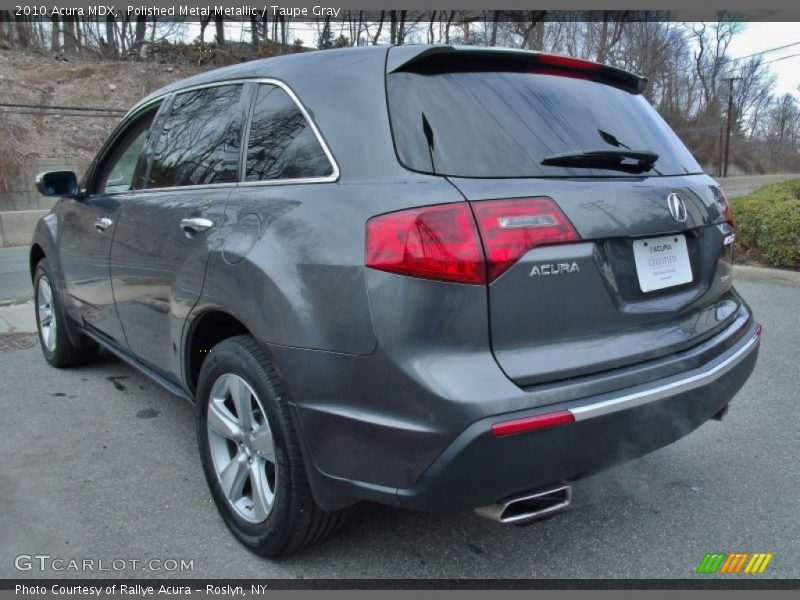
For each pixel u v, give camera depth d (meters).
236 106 2.89
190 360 2.91
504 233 1.95
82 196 4.09
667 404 2.18
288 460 2.25
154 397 4.27
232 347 2.49
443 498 1.94
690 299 2.48
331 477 2.14
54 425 3.81
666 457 3.38
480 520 2.80
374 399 2.00
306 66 2.61
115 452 3.46
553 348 2.05
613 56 40.72
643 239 2.32
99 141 21.73
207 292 2.59
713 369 2.37
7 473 3.21
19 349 5.41
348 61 2.46
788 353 5.01
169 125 3.38
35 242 4.81
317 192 2.25
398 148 2.13
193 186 2.99
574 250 2.08
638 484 3.11
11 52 26.31
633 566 2.49
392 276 1.94
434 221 1.92
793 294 7.09
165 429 3.76
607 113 2.60
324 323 2.08
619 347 2.17
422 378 1.90
